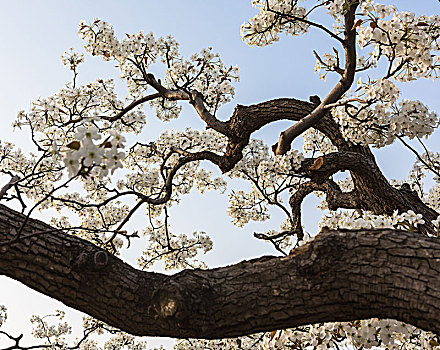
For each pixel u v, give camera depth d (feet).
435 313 6.05
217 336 7.11
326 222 14.39
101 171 5.98
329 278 6.64
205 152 15.10
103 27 15.58
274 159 15.81
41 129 15.71
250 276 7.14
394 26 9.82
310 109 13.82
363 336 8.93
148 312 7.11
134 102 16.47
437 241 6.67
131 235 9.50
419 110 11.25
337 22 11.84
